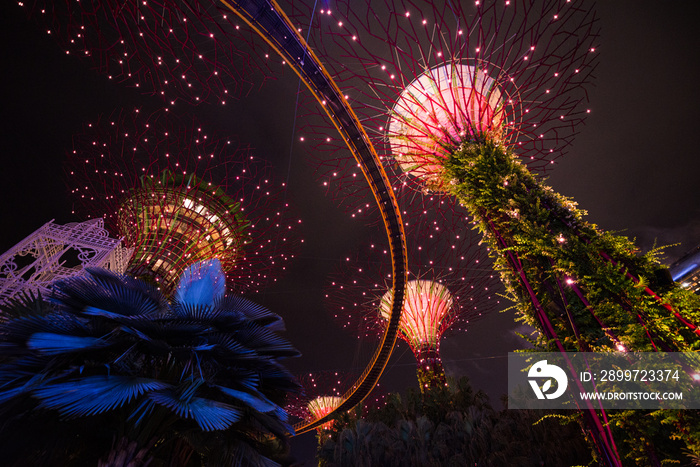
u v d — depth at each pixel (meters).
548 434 13.57
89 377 3.53
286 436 4.71
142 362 4.18
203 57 8.39
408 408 21.78
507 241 6.91
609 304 4.98
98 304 4.27
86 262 12.25
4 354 3.61
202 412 3.57
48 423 3.49
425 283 24.70
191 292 5.60
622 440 4.89
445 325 24.64
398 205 16.64
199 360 4.05
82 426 3.64
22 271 11.48
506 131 8.51
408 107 8.73
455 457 15.49
